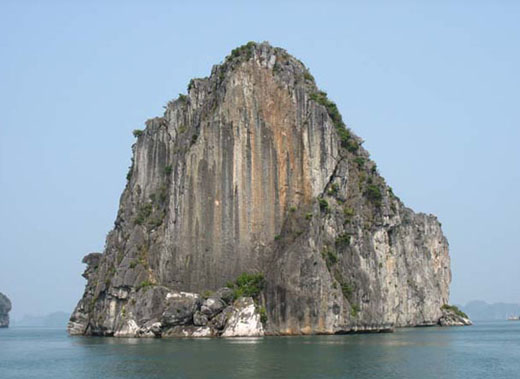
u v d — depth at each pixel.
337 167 122.81
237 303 108.69
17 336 175.50
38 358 83.94
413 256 187.50
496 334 143.12
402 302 165.62
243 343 90.88
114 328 119.12
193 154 123.19
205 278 118.25
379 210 125.88
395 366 66.88
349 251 116.81
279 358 71.69
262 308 109.00
